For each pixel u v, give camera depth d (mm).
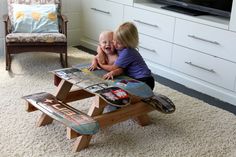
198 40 3342
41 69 3701
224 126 2732
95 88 2352
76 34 4668
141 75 2689
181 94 3293
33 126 2602
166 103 2600
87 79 2488
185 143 2475
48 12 3826
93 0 4355
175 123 2748
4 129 2539
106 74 2580
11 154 2262
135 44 2670
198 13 3457
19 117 2713
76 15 4629
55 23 3828
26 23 3713
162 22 3629
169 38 3609
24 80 3395
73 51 4363
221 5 3279
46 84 3334
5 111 2789
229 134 2617
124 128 2646
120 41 2629
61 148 2355
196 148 2418
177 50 3568
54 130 2562
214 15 3461
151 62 3898
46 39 3547
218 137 2568
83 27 4637
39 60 3959
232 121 2816
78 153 2305
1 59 3994
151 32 3777
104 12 4230
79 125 2160
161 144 2453
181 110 2969
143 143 2457
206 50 3303
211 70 3303
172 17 3518
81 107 2922
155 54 3812
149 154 2330
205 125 2734
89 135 2277
